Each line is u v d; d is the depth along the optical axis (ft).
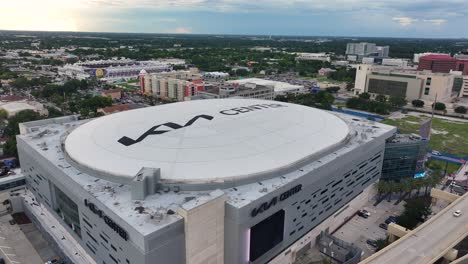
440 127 599.57
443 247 217.97
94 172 215.10
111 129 266.98
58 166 229.45
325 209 259.19
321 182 242.78
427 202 322.55
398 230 248.73
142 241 156.25
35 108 580.71
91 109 634.43
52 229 259.39
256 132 261.85
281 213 213.66
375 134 315.17
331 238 248.73
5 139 459.32
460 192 344.90
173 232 167.12
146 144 236.84
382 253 211.61
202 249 179.93
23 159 297.53
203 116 290.97
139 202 186.29
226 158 222.48
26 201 296.92
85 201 200.44
